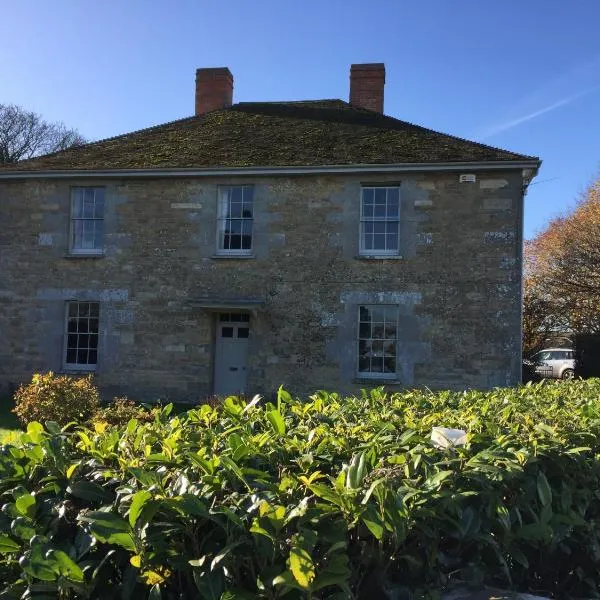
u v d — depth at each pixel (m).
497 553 2.78
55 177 16.02
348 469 2.49
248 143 16.47
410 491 2.49
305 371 14.86
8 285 16.27
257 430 3.82
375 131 16.50
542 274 26.50
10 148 39.50
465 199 14.44
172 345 15.45
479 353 14.11
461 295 14.29
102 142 18.03
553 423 3.92
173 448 2.92
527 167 14.03
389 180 14.81
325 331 14.84
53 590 2.15
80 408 10.48
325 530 2.25
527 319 25.17
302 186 15.19
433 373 14.29
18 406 10.77
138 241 15.78
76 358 16.00
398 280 14.61
